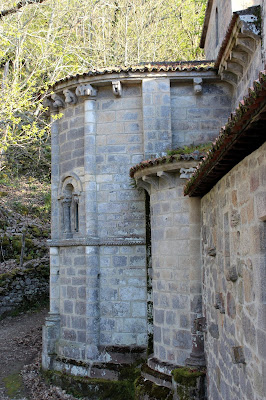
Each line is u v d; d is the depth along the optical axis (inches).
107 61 803.4
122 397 379.2
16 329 613.0
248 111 130.5
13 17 575.2
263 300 155.9
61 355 433.7
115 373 392.2
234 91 427.8
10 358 498.3
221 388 241.9
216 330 259.4
